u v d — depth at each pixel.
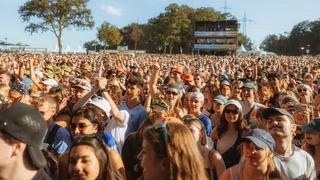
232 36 69.94
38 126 1.82
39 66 17.72
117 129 4.92
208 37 71.50
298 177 3.57
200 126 4.09
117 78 10.57
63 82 11.55
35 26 68.31
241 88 7.00
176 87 6.32
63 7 66.69
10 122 1.74
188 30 93.25
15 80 8.48
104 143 3.25
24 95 5.59
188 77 9.75
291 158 3.61
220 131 4.97
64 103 6.04
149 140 2.24
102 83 5.21
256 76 13.63
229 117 4.86
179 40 92.12
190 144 2.24
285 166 3.57
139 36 104.44
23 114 1.78
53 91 6.17
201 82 10.46
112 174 3.06
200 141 4.11
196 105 5.93
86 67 15.39
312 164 3.71
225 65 26.12
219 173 3.96
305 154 3.73
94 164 2.92
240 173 3.45
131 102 5.80
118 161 3.61
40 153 1.84
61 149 4.12
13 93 5.50
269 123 3.69
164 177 2.21
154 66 6.46
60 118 5.21
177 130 2.24
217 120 6.26
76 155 2.91
